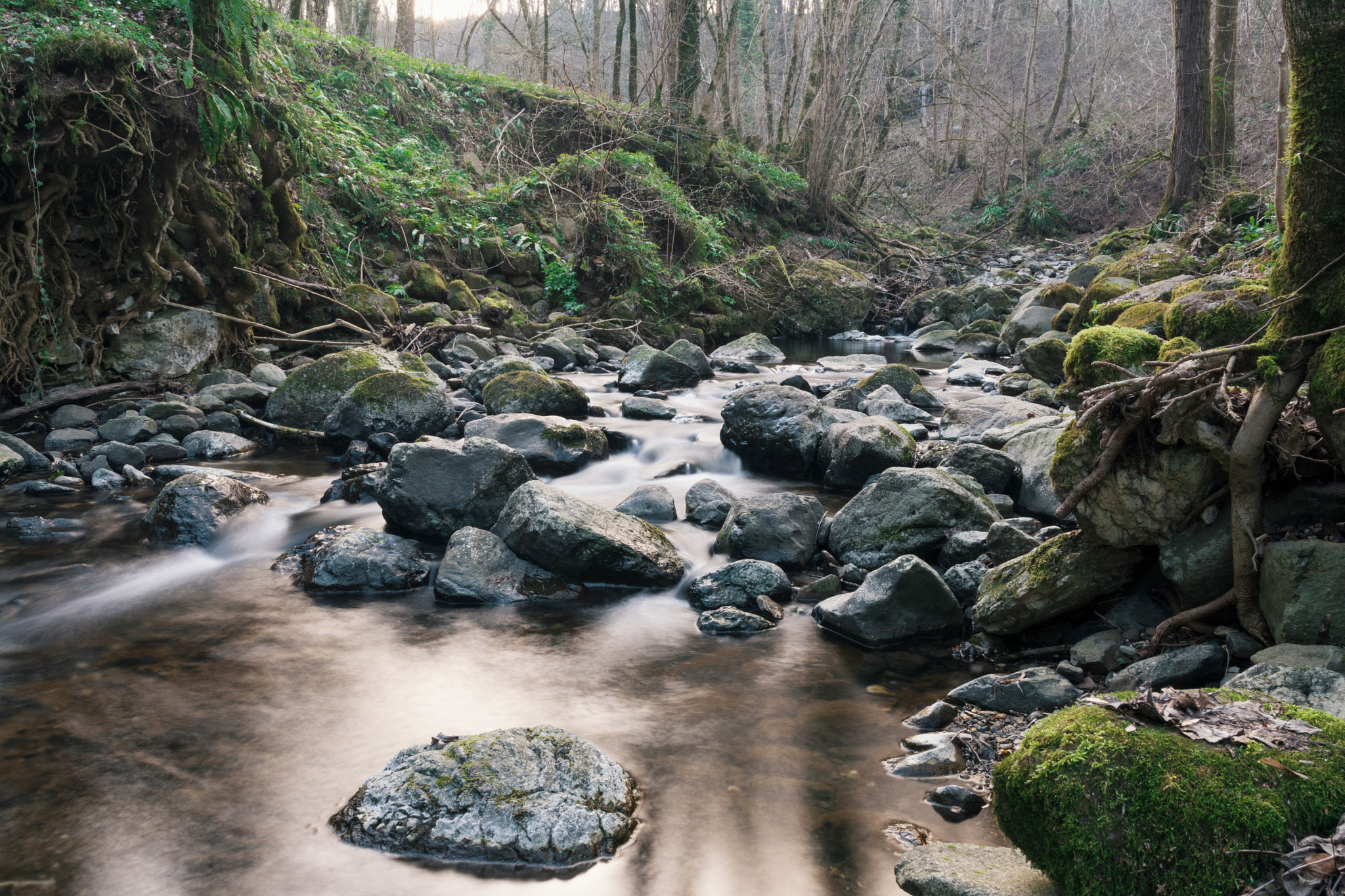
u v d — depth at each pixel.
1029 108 30.28
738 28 25.31
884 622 4.36
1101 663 3.80
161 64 7.96
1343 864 1.95
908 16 24.03
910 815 2.96
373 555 5.11
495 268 14.32
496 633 4.48
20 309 8.06
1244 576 3.53
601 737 3.46
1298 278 3.46
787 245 20.00
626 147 18.55
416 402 8.16
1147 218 21.22
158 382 9.02
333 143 12.81
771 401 7.47
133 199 8.81
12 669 4.00
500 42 27.27
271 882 2.62
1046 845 2.27
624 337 14.02
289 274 10.98
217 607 4.76
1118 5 30.33
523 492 5.32
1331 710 2.79
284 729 3.50
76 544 5.71
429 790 2.86
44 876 2.62
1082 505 3.96
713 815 2.96
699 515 6.10
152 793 3.05
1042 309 14.00
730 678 3.99
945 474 5.48
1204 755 2.21
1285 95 6.78
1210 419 3.63
